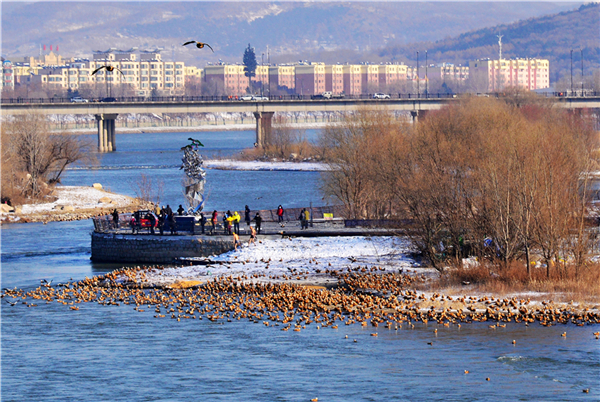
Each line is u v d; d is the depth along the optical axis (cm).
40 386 4409
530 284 6294
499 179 6825
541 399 4025
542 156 7000
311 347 5009
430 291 6288
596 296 5978
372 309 5872
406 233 7338
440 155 7744
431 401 4059
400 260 7488
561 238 6562
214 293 6506
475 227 7019
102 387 4409
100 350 5050
